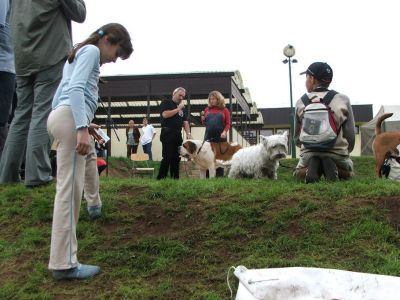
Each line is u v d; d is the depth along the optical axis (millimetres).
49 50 5410
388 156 7539
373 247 3914
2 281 3777
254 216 4500
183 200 4895
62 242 3580
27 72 5492
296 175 6316
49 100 5520
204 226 4410
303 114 5949
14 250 4227
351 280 2654
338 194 4797
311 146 5770
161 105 8016
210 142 10062
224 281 3588
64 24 5562
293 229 4270
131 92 25094
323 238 4074
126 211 4816
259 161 7398
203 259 3932
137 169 15609
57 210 3576
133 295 3443
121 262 3955
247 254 3969
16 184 5914
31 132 5539
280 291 2609
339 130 5840
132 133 20312
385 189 4789
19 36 5414
